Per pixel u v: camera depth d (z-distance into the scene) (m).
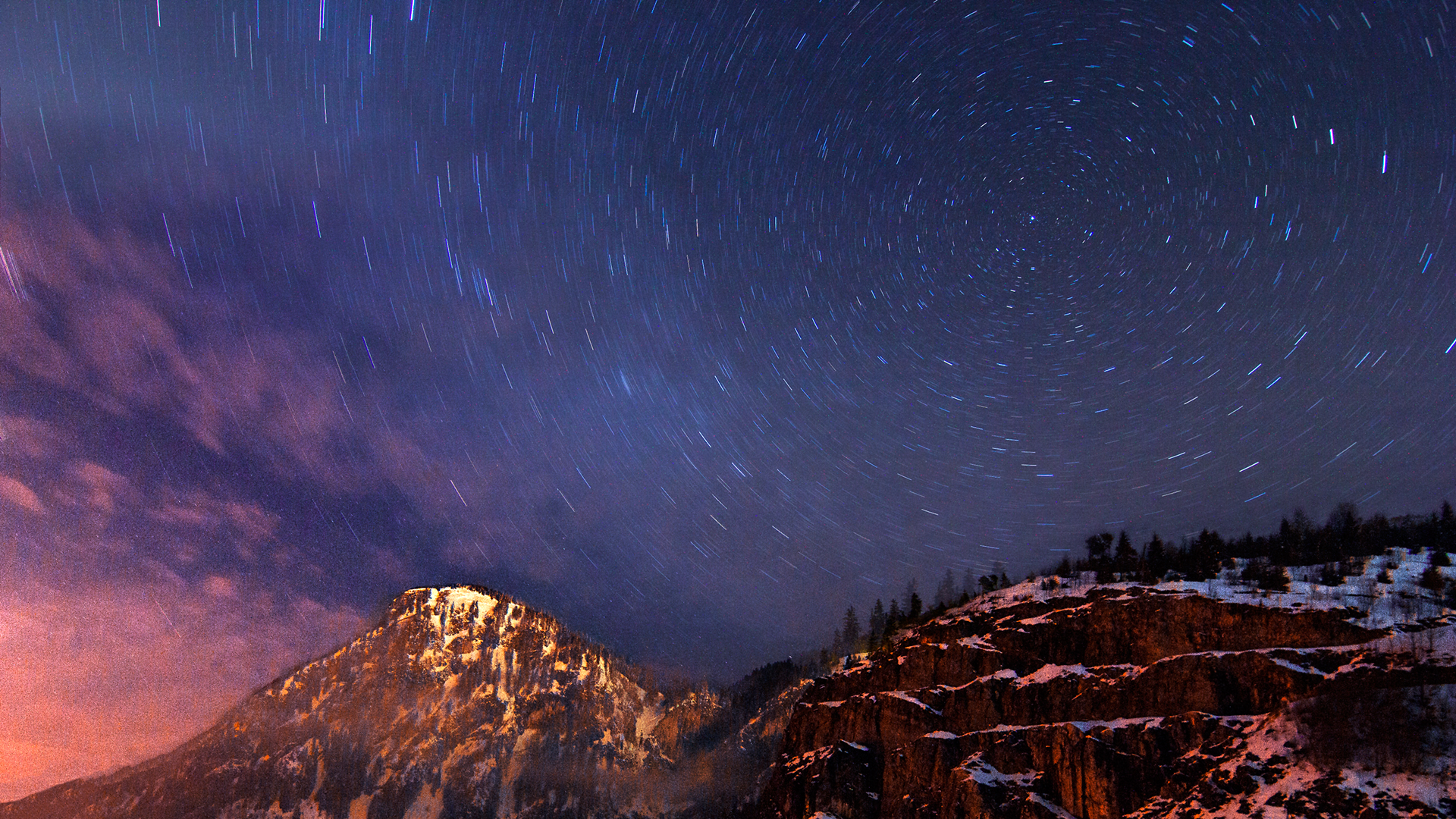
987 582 161.12
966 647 126.88
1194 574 126.44
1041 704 110.06
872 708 126.62
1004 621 130.50
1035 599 131.38
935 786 106.69
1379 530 130.88
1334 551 126.69
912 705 121.25
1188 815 77.88
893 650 143.12
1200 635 105.44
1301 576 116.69
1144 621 111.25
